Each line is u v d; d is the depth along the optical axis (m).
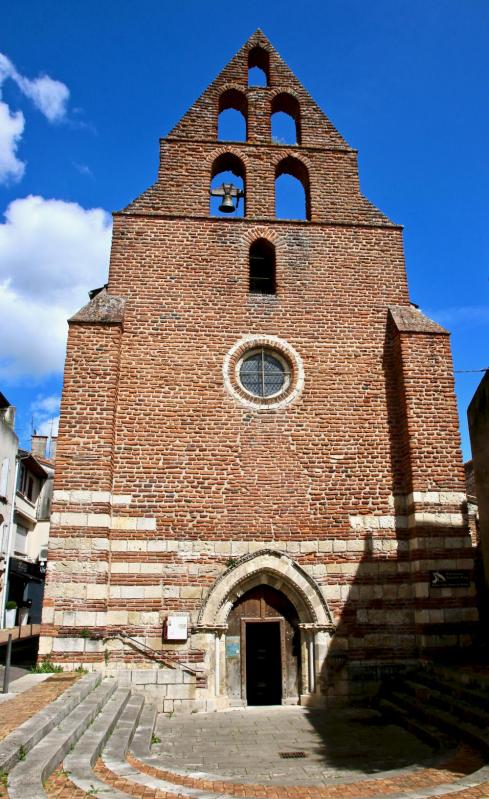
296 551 14.44
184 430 14.98
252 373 15.96
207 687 13.29
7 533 29.23
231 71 18.75
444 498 14.61
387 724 12.05
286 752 10.16
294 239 17.03
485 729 9.68
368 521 14.80
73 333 14.86
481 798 7.28
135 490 14.37
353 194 17.78
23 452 31.36
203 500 14.52
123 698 11.71
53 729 8.34
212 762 9.59
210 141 17.70
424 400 15.30
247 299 16.28
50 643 12.78
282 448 15.15
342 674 13.76
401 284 16.98
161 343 15.59
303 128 18.38
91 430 14.19
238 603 14.42
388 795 7.60
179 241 16.56
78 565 13.25
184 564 14.02
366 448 15.38
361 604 14.23
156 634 13.48
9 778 6.34
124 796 6.52
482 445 17.58
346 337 16.30
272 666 14.41
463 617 13.89
